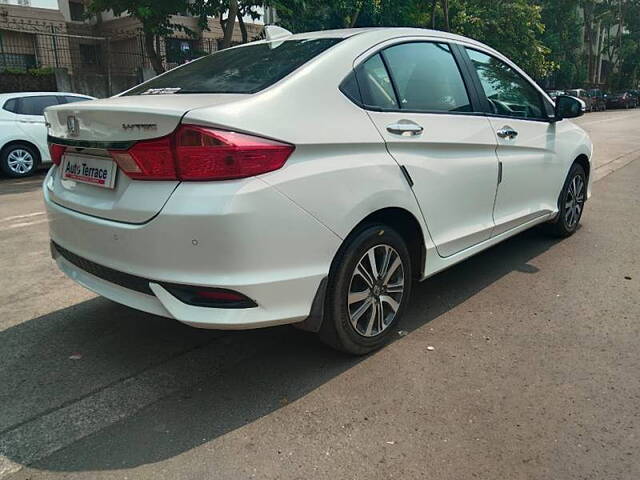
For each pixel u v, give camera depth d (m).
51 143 3.12
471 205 3.67
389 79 3.13
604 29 52.62
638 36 48.81
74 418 2.58
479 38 21.77
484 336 3.35
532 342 3.26
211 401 2.71
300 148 2.54
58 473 2.21
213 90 2.80
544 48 24.23
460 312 3.70
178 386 2.85
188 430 2.49
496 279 4.30
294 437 2.42
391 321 3.21
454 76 3.64
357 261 2.90
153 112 2.38
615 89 49.47
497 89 4.08
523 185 4.29
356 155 2.80
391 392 2.76
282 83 2.65
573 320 3.56
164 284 2.46
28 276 4.51
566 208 5.24
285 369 3.00
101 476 2.20
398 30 3.36
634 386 2.79
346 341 2.97
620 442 2.36
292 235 2.51
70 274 3.07
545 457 2.27
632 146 13.12
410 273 3.28
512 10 22.70
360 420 2.54
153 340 3.37
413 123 3.14
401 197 3.03
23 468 2.25
